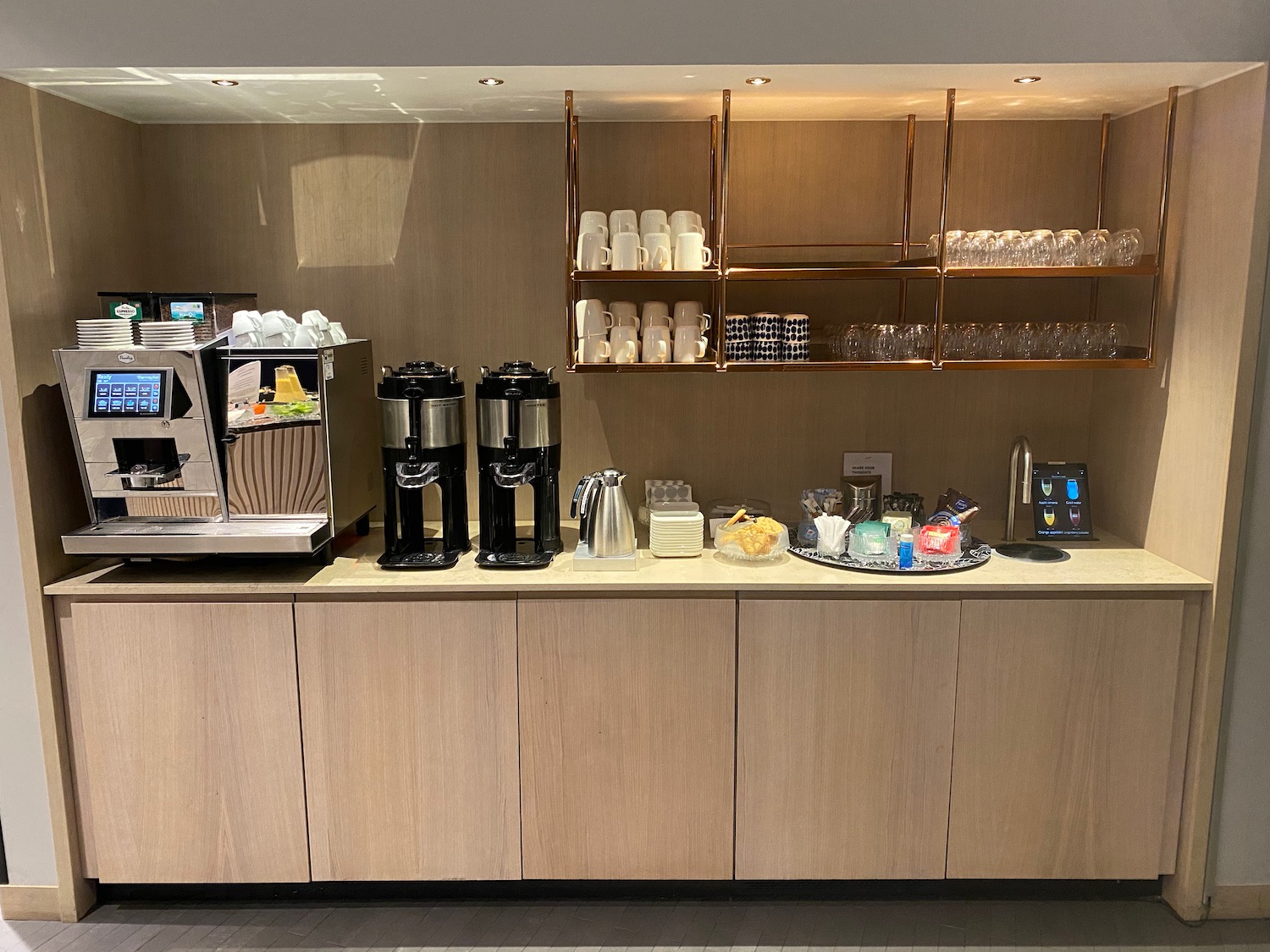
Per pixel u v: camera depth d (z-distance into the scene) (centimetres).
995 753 245
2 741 246
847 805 248
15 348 224
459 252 286
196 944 242
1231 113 224
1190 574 243
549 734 244
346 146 280
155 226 283
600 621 238
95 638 238
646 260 249
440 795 247
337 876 251
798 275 244
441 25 212
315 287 288
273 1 209
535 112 266
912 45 213
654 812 248
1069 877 252
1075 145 280
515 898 261
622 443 295
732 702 243
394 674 240
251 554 243
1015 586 236
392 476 250
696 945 241
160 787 246
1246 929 249
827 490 271
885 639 239
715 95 245
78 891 252
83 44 211
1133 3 210
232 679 240
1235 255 224
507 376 250
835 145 280
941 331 246
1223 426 230
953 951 239
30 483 230
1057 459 297
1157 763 246
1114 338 254
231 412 235
